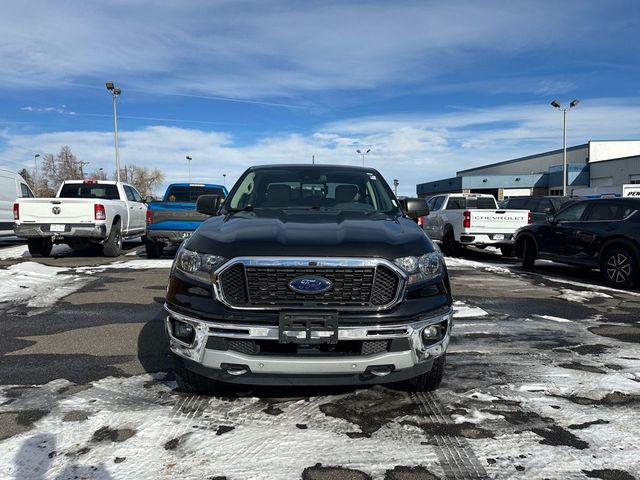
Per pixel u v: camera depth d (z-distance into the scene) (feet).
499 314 20.83
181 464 8.91
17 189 51.65
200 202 15.83
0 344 16.22
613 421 10.73
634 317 20.54
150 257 39.32
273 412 11.05
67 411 11.07
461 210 44.14
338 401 11.64
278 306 9.84
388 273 10.13
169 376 13.30
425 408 11.32
